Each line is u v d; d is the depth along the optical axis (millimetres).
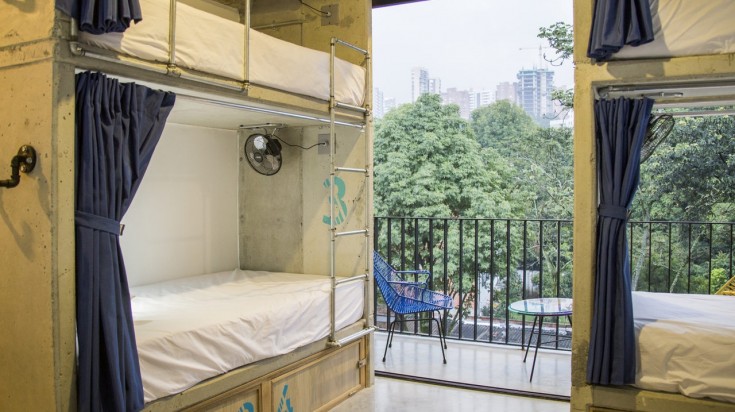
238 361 2990
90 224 2199
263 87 3240
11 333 2242
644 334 2822
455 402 3971
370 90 4371
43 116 2115
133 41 2367
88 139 2199
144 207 4105
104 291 2215
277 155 4559
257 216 4922
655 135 3256
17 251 2203
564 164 7625
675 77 2727
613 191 2854
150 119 2537
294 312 3447
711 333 2727
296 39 4672
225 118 4117
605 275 2824
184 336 2650
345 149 4465
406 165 8023
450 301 4848
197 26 2732
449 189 7832
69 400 2170
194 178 4551
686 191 6422
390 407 3893
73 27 2127
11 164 2139
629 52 2779
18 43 2184
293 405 3500
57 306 2125
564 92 7461
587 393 2887
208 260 4703
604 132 2883
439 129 8078
